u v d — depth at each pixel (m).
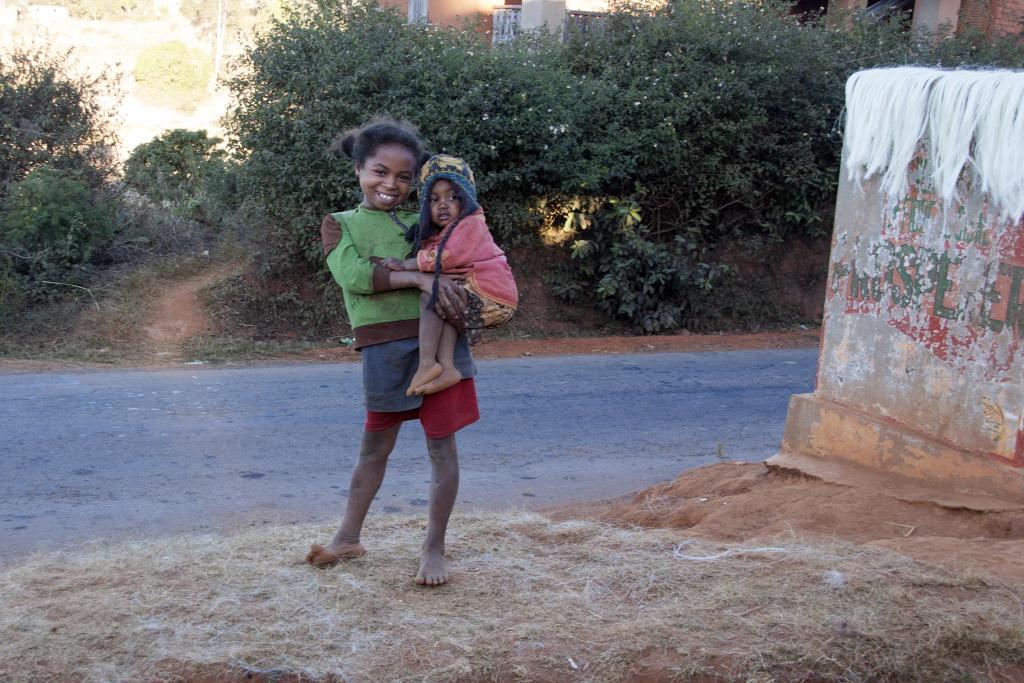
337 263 3.68
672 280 13.52
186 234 13.83
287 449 7.24
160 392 9.07
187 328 11.69
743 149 13.61
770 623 3.29
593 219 13.14
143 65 30.08
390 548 4.09
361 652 3.13
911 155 5.01
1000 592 3.54
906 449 5.04
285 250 12.37
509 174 12.24
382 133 3.69
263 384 9.62
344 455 7.12
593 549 4.10
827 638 3.20
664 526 5.05
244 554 4.04
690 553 4.02
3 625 3.26
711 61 13.64
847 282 5.48
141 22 35.75
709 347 12.64
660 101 13.03
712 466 6.05
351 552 3.96
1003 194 4.53
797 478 5.31
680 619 3.34
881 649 3.16
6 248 11.79
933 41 15.89
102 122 13.86
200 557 4.00
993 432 4.66
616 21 14.29
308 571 3.81
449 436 3.72
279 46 11.91
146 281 12.45
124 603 3.46
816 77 14.05
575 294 13.30
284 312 12.28
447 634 3.26
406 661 3.09
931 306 4.96
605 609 3.48
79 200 12.34
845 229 5.49
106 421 7.89
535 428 8.11
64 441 7.26
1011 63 15.12
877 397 5.29
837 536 4.36
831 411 5.49
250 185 12.10
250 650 3.10
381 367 3.71
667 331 13.52
